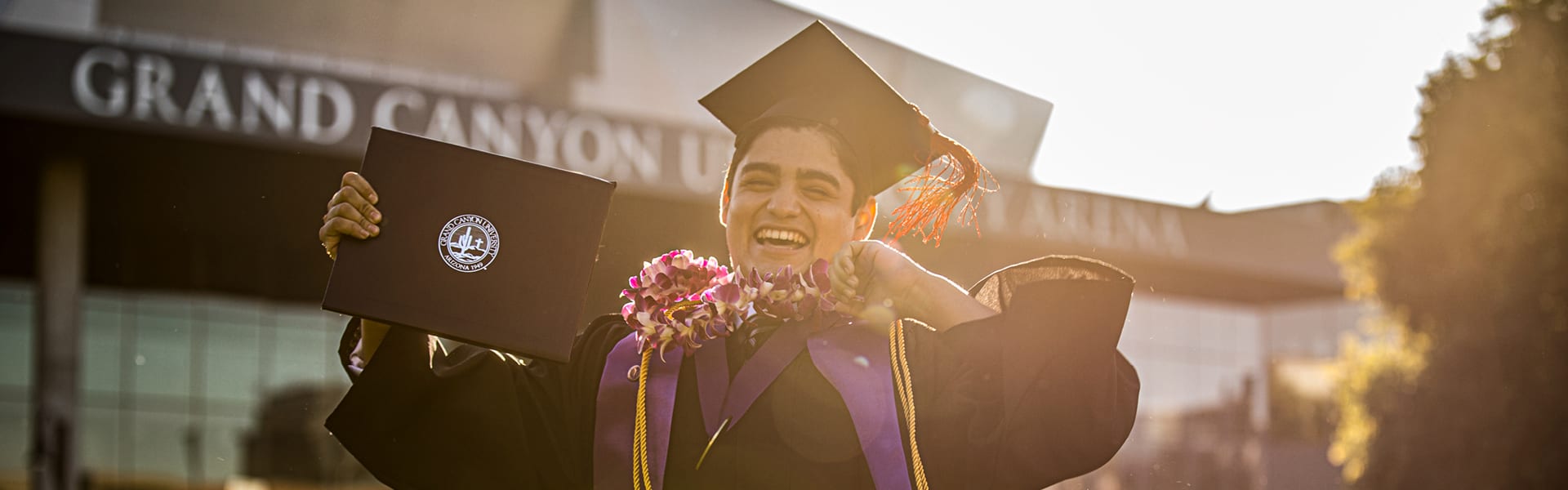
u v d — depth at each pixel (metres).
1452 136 18.72
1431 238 18.91
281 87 19.45
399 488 2.47
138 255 22.31
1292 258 30.02
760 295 2.51
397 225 2.37
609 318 2.81
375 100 20.00
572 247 2.39
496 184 2.41
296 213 22.08
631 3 21.69
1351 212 20.09
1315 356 33.09
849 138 2.75
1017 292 2.40
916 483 2.36
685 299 2.60
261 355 23.00
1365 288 20.42
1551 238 17.98
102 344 21.77
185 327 22.52
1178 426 31.83
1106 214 25.83
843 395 2.43
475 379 2.52
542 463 2.54
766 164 2.67
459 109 20.44
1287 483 31.69
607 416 2.54
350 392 2.44
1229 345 33.31
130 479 21.41
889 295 2.52
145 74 18.75
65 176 20.11
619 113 21.48
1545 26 18.28
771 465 2.42
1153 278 29.88
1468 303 18.48
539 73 21.22
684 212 22.14
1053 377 2.33
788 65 2.75
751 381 2.48
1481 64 18.73
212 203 21.66
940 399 2.43
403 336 2.44
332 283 2.33
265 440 22.61
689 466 2.46
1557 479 17.52
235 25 19.42
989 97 14.08
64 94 18.28
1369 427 19.84
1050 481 2.33
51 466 20.17
